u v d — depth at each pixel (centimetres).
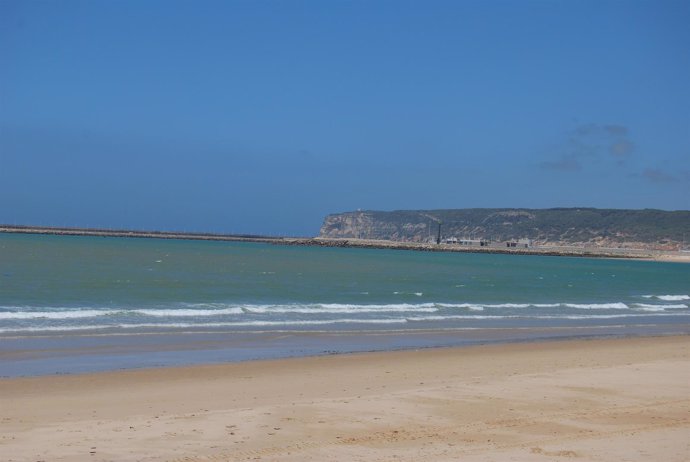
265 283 4569
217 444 946
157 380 1501
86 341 2042
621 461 885
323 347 2094
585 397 1313
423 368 1708
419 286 4922
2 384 1409
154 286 3972
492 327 2753
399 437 997
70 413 1158
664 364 1762
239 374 1594
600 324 3031
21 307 2792
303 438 983
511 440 988
